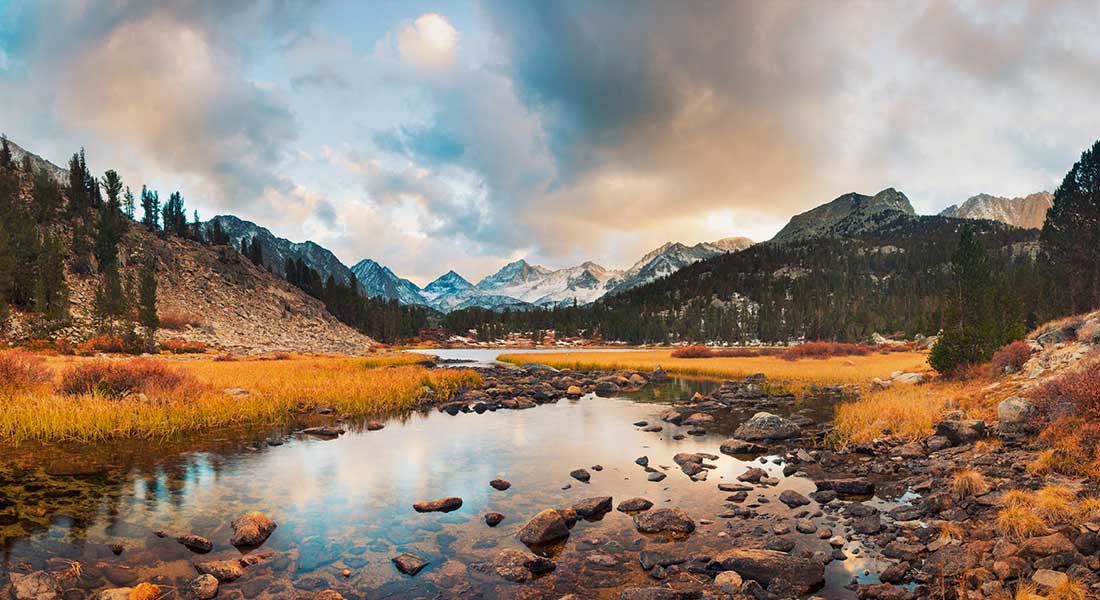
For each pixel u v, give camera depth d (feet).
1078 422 50.83
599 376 172.04
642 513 40.70
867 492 47.09
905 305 559.38
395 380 120.26
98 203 484.74
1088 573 25.09
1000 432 58.49
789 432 73.87
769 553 31.76
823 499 45.75
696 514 42.50
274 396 91.15
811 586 28.91
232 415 80.48
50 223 396.78
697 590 28.91
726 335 557.33
